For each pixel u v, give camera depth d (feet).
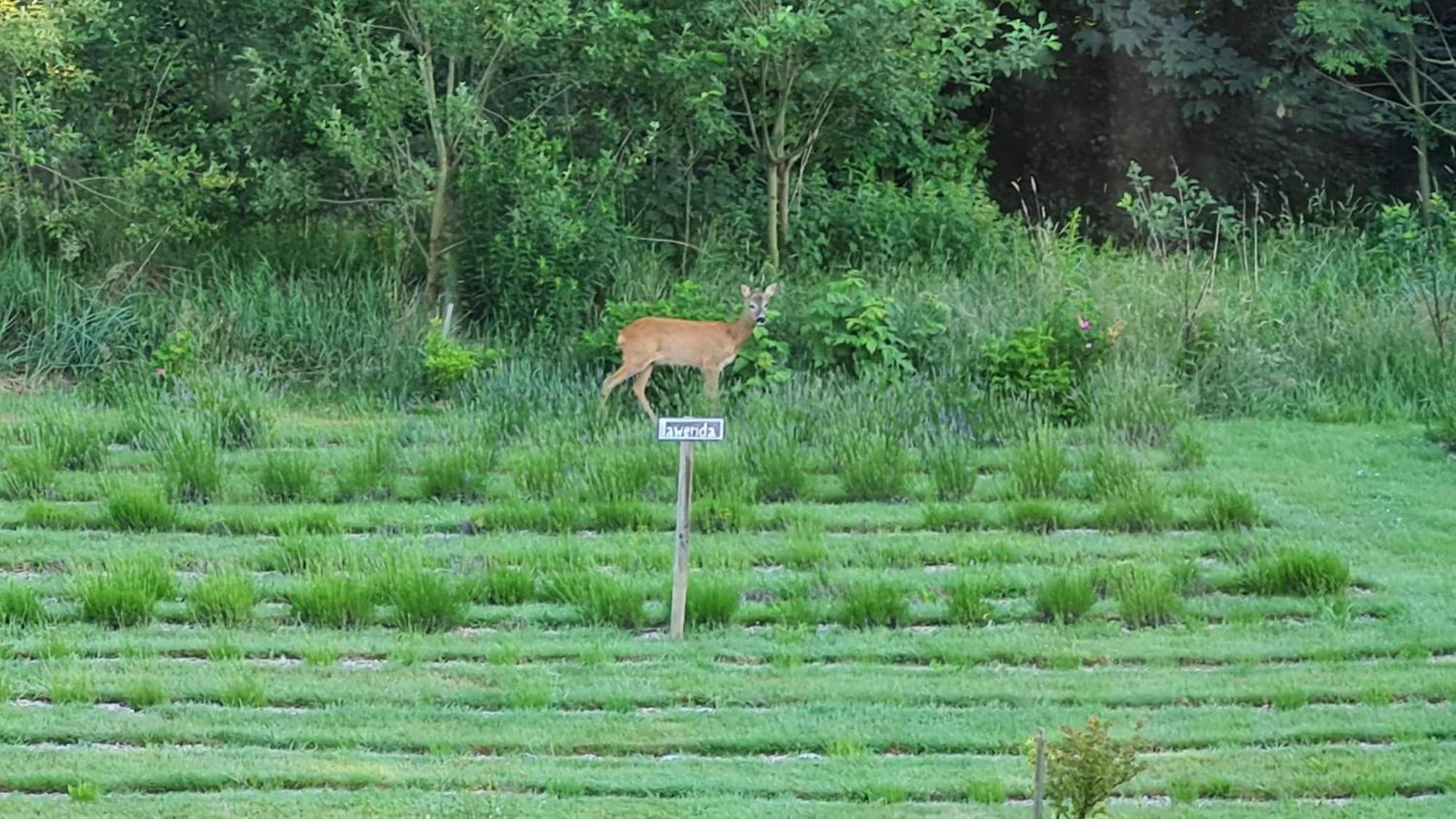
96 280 97.66
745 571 65.57
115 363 90.84
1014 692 53.93
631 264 100.58
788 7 97.66
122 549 66.95
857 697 53.52
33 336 92.63
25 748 48.55
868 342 90.38
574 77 99.71
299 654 57.00
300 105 99.14
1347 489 75.82
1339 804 45.96
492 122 101.65
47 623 59.26
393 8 96.58
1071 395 86.89
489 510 71.82
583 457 77.36
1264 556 66.28
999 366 88.07
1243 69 123.44
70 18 94.79
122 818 43.86
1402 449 82.07
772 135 105.19
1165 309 95.66
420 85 94.89
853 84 99.50
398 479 75.41
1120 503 71.46
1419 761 48.67
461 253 99.25
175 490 73.15
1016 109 128.98
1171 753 49.57
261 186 100.78
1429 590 63.67
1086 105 128.36
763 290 92.99
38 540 67.62
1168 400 85.15
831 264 106.22
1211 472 78.33
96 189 99.50
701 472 74.84
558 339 94.17
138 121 101.30
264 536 69.51
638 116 102.63
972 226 107.34
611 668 55.52
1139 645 58.23
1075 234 109.81
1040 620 61.21
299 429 83.66
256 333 93.61
